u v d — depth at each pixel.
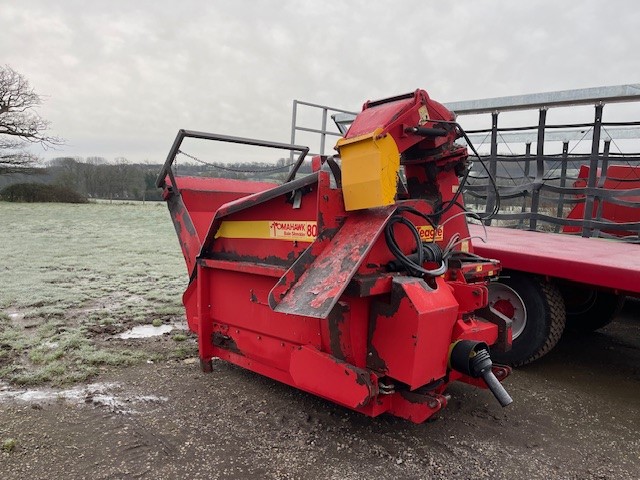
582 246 4.65
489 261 3.51
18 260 8.50
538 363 4.38
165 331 4.84
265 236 3.25
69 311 5.40
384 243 2.79
